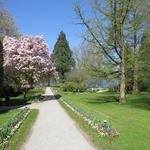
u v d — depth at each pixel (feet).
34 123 60.44
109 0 104.37
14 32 162.30
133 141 41.60
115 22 105.50
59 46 294.25
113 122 60.59
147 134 47.14
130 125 56.65
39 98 123.65
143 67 120.47
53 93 189.37
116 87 184.03
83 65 111.96
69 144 40.73
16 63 121.70
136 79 148.05
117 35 107.14
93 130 49.62
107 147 38.24
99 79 110.63
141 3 107.45
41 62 123.54
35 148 38.68
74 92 193.47
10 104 107.45
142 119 66.13
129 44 112.16
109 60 109.70
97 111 83.51
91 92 189.67
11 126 49.75
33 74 123.95
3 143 38.81
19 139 43.57
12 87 139.23
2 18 158.20
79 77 217.77
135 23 107.45
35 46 124.36
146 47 120.57
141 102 111.55
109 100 123.75
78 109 73.82
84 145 39.96
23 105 103.60
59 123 60.08
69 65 291.38
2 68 97.40
